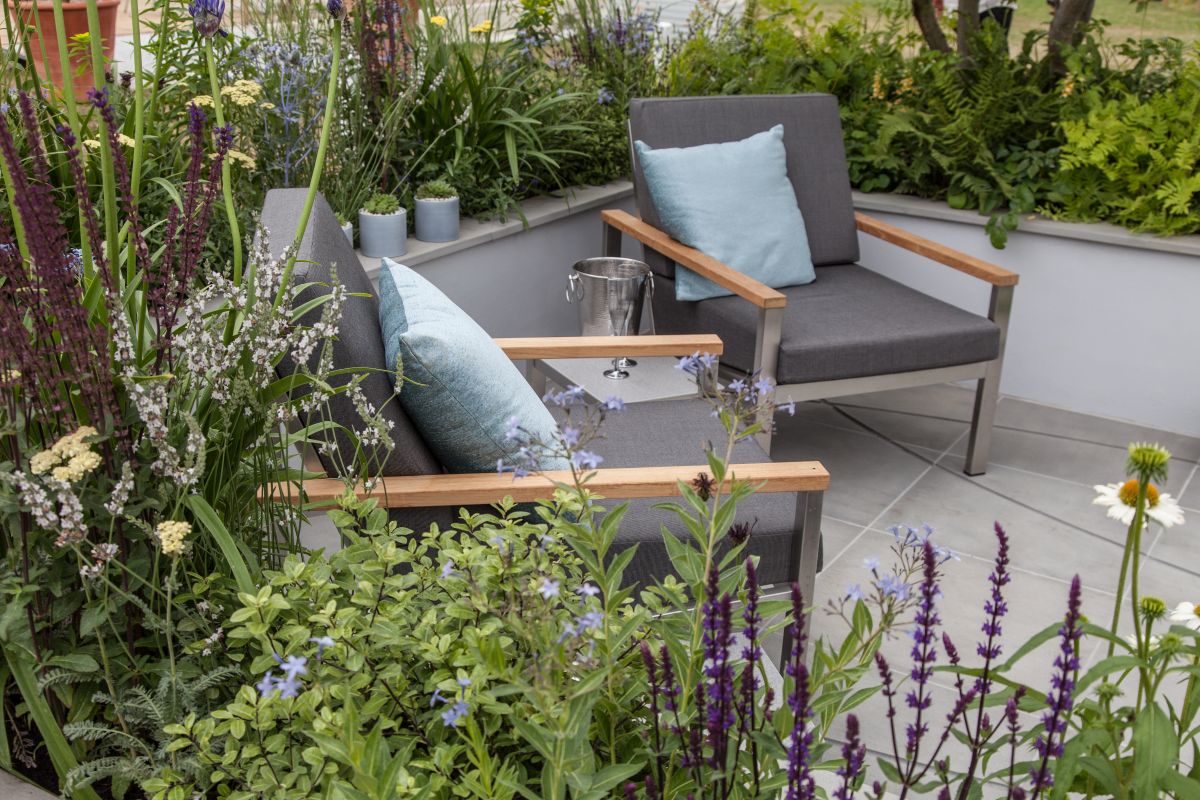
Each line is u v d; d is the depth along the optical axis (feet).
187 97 9.77
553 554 5.01
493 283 12.48
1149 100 13.33
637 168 12.24
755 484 6.72
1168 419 12.74
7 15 7.83
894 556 9.86
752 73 15.15
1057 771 3.65
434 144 11.88
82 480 4.51
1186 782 3.68
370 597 4.55
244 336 4.93
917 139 13.76
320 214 7.34
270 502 5.39
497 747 4.42
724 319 11.06
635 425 8.75
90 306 4.50
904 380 10.93
